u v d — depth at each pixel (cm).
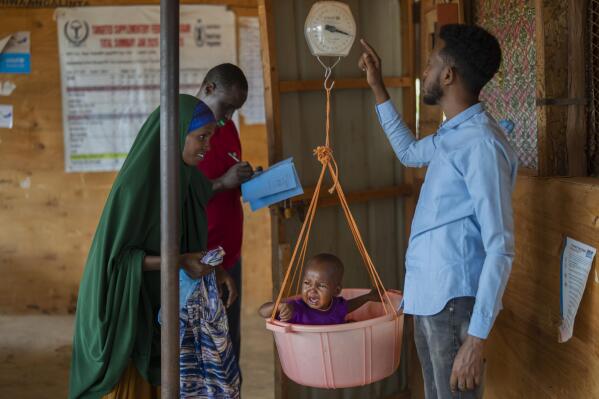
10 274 539
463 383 188
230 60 523
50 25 518
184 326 221
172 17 164
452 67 199
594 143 229
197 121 221
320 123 290
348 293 260
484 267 186
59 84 524
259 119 532
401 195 312
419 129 317
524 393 243
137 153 221
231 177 277
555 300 220
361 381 217
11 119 525
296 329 213
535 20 235
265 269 547
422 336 210
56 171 533
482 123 195
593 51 228
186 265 219
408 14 303
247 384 394
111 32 520
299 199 283
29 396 383
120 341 217
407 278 208
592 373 201
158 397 234
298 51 282
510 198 189
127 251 219
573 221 209
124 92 527
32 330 503
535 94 244
